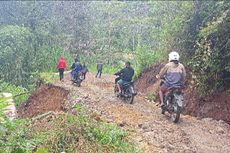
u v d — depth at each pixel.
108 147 7.46
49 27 42.47
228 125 10.66
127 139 8.16
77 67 20.59
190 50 15.91
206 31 12.67
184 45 16.27
